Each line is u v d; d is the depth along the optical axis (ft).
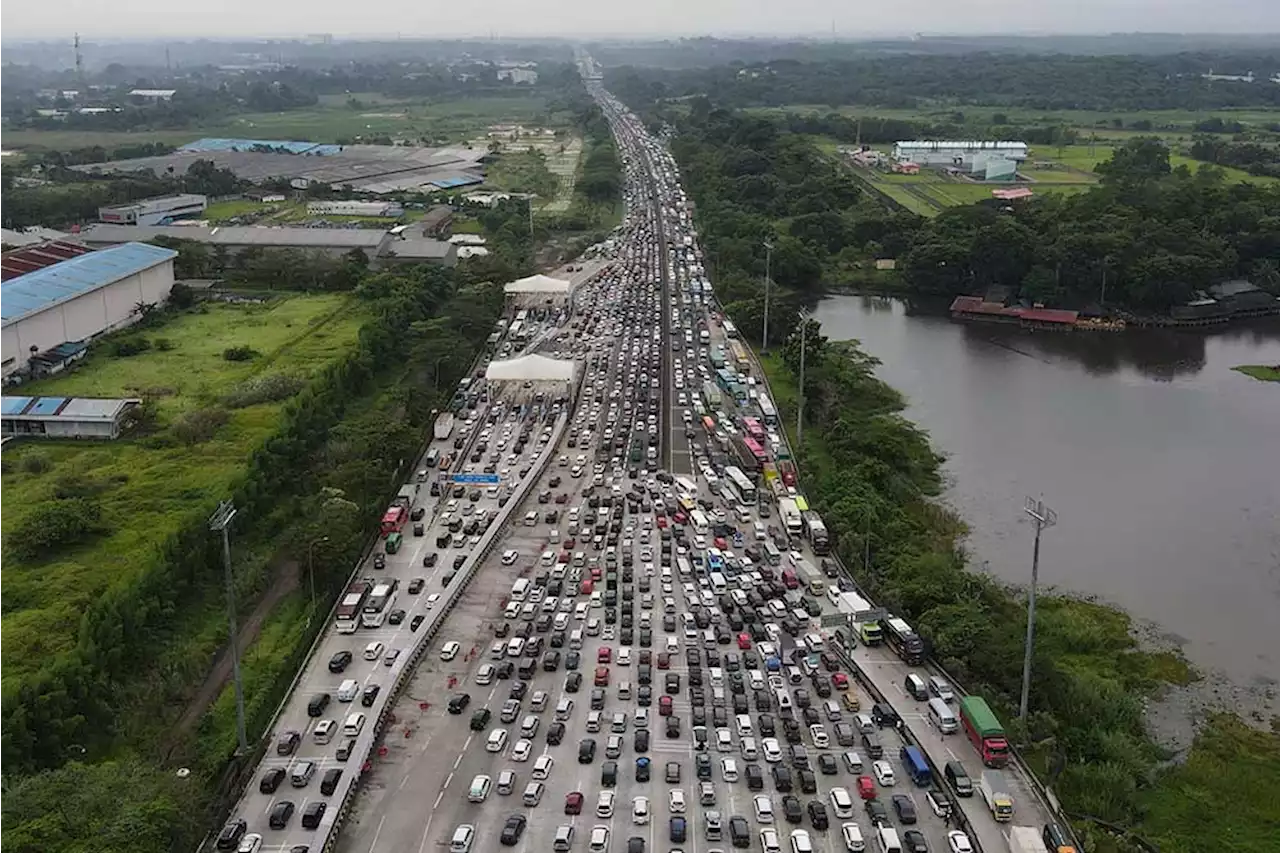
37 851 313.12
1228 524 642.22
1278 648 512.22
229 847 345.10
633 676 449.06
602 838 349.82
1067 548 609.42
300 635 476.13
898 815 364.38
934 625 472.85
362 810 369.91
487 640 480.64
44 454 641.40
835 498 604.49
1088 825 367.66
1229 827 391.45
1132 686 480.64
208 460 643.04
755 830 360.48
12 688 394.52
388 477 617.21
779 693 424.46
